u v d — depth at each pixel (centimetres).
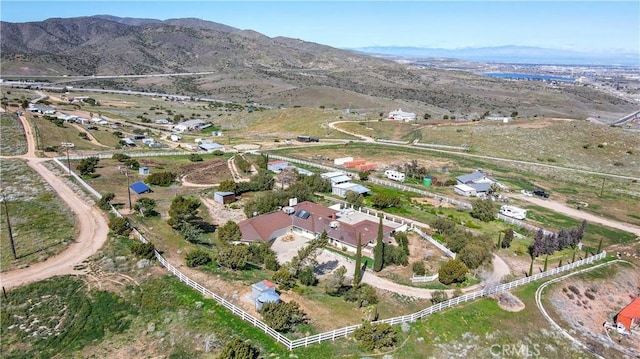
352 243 6931
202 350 4300
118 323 4756
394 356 4303
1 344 4412
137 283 5322
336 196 9938
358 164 12781
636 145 14875
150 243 5897
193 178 10712
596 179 12081
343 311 4941
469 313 5206
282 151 14412
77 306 4934
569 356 4909
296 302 5003
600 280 6538
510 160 13775
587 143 15050
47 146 12219
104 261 5750
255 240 7012
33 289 5116
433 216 8738
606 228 8694
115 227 6538
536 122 17738
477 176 11069
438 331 4809
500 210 9256
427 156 13875
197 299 4978
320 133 17612
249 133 18438
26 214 7231
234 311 4741
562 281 6306
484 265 6575
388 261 6500
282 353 4169
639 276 6956
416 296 5506
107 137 14838
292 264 5756
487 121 18775
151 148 14225
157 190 9462
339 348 4300
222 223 7906
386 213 8756
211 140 16425
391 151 14450
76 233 6600
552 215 9294
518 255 7194
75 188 8688
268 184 9975
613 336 5509
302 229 7562
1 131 12838
